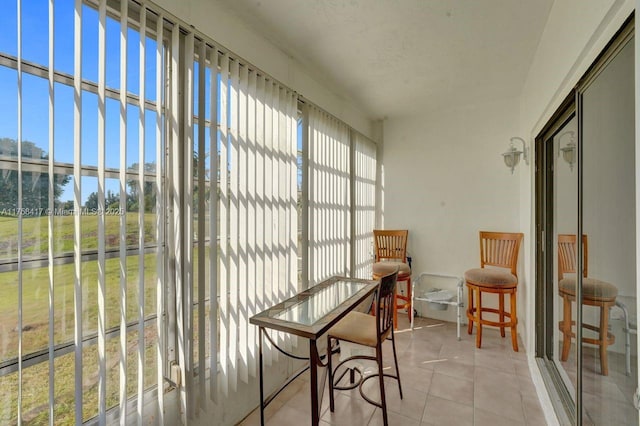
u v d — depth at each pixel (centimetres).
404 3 177
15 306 106
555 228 205
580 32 129
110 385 133
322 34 209
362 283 226
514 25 197
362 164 373
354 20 193
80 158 117
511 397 216
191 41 158
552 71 179
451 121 369
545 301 234
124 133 131
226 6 179
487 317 351
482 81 287
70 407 120
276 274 215
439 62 249
